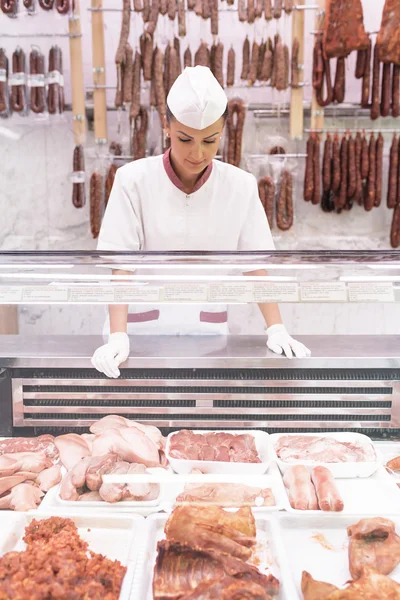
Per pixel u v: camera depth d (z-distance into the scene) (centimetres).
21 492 164
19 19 379
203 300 162
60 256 169
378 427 200
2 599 123
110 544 150
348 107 397
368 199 384
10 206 427
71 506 161
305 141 410
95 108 387
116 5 404
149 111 388
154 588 133
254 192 265
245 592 126
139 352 202
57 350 202
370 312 234
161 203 260
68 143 419
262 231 269
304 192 388
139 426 192
